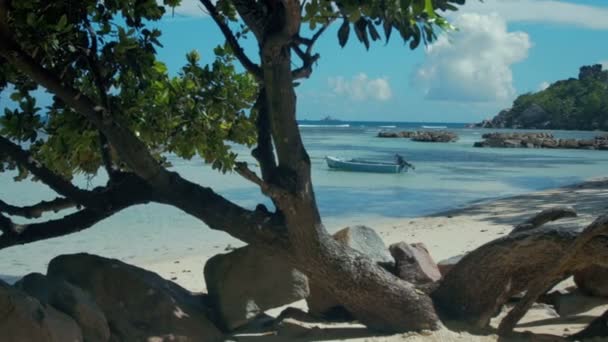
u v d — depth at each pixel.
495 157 55.22
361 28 5.00
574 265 5.73
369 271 5.91
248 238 5.96
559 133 143.38
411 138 97.81
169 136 6.27
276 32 5.11
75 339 4.87
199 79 6.29
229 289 6.34
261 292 6.41
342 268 5.86
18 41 5.31
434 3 4.99
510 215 18.50
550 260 5.81
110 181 6.30
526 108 189.62
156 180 5.82
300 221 5.73
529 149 71.88
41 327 4.59
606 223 5.38
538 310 7.13
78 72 6.01
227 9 6.42
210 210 5.97
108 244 14.46
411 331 5.90
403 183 30.94
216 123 6.27
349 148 67.94
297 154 5.65
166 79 6.31
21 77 5.99
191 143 6.24
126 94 6.03
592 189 25.11
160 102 6.10
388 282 5.93
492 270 5.98
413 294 5.96
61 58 5.54
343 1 4.72
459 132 148.75
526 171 39.66
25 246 14.20
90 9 5.83
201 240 14.98
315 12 5.27
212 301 6.45
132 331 5.66
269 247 5.95
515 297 7.29
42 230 6.29
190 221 17.66
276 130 5.58
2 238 6.23
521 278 6.02
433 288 6.29
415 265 6.77
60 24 5.23
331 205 22.72
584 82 181.75
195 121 6.22
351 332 6.11
